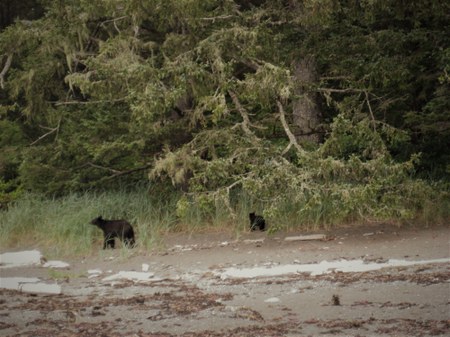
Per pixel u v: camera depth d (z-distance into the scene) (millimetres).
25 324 14297
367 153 24016
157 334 13102
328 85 29469
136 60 25281
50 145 29359
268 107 24766
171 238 24500
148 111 23250
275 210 21391
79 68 31938
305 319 13711
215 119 22828
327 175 22078
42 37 27859
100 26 28781
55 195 29734
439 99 26312
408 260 18781
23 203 28422
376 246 21031
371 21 25969
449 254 19094
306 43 26469
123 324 14016
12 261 22062
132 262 21234
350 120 25016
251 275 18438
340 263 19062
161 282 18344
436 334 12000
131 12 25109
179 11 24672
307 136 28172
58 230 24922
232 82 23500
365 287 15992
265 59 25891
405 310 13734
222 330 13211
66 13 27375
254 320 13883
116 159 30094
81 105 29688
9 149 30094
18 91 28969
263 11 25844
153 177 24312
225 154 26984
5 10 40406
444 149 29625
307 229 24219
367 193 21219
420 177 28297
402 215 21594
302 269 18641
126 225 23281
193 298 16109
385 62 25234
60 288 17859
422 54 27172
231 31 24219
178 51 26031
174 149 27328
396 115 28688
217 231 25016
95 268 20766
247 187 21828
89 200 27516
